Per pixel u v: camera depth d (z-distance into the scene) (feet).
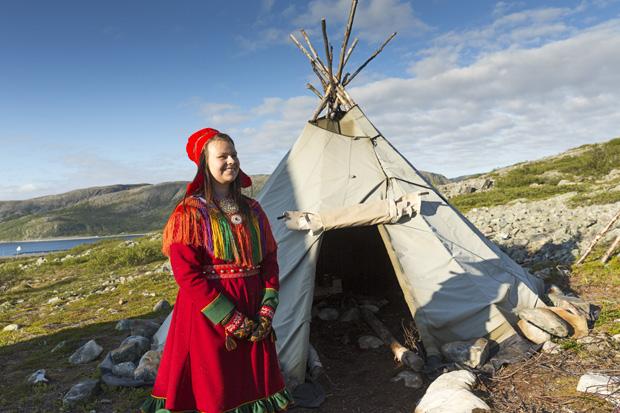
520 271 18.99
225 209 8.27
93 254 59.36
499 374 13.48
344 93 21.71
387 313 22.12
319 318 22.13
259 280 8.59
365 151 19.20
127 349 16.84
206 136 8.42
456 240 17.22
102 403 14.07
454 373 12.94
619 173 73.61
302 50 23.00
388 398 13.47
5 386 16.12
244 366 8.03
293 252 16.06
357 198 17.63
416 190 18.19
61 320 26.12
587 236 31.76
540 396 11.88
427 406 11.61
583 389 11.84
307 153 19.27
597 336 15.17
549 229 37.17
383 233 16.72
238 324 7.75
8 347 21.33
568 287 21.25
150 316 24.70
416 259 16.38
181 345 7.96
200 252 7.91
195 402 7.82
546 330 15.38
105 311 27.35
